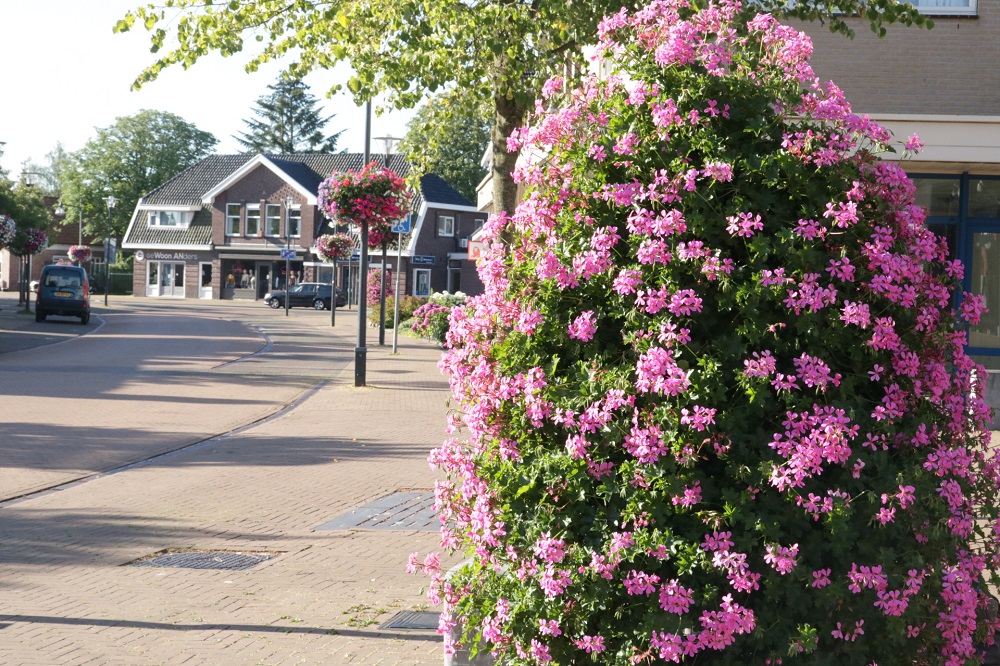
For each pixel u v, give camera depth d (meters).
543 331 4.01
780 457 3.68
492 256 4.28
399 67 10.59
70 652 5.75
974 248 13.57
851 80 12.81
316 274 74.00
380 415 16.94
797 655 3.68
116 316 50.25
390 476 11.56
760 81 4.07
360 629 6.23
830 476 3.77
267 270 76.31
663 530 3.71
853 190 3.82
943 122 11.18
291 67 11.52
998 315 13.64
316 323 48.25
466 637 4.39
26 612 6.53
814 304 3.70
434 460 4.31
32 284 84.88
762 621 3.70
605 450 3.86
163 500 10.20
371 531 8.98
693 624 3.71
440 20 10.55
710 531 3.71
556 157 4.19
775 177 3.82
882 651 3.79
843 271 3.79
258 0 10.38
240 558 8.04
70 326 41.19
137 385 20.97
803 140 3.92
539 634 3.95
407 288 70.81
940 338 3.99
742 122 4.00
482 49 10.71
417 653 5.79
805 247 3.78
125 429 15.02
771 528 3.62
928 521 3.86
